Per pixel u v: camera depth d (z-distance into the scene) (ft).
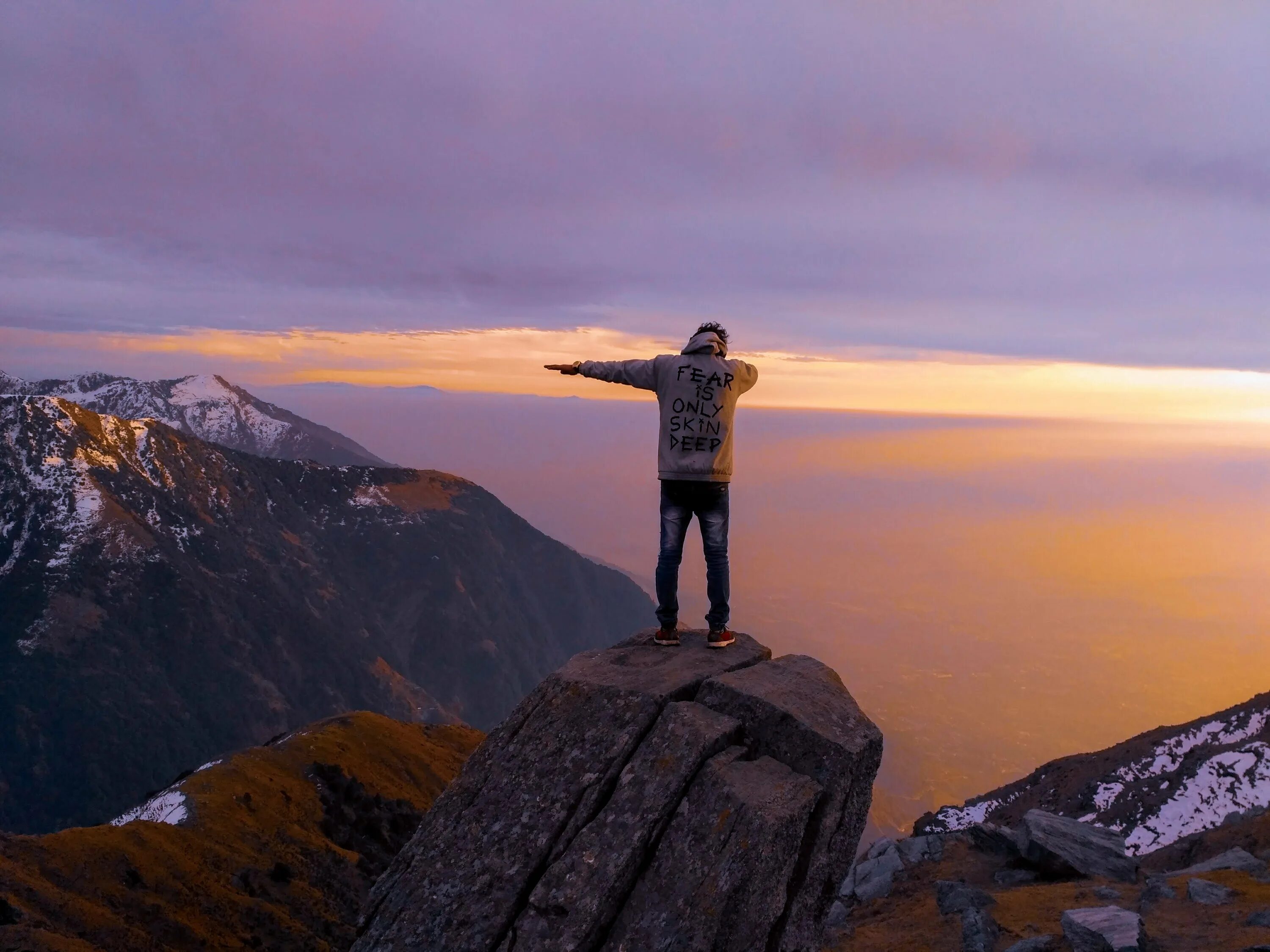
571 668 30.17
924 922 76.54
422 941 24.84
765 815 22.72
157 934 148.36
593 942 22.67
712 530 31.14
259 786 229.04
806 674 29.17
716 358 30.81
